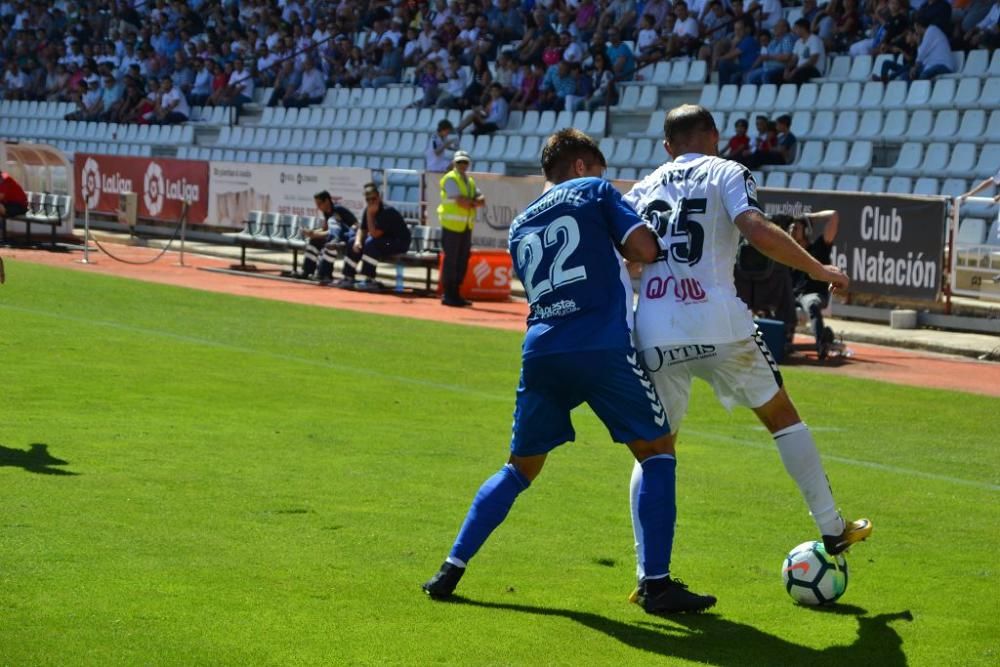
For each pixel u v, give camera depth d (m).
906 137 30.94
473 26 42.84
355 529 8.70
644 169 35.06
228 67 50.69
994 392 17.56
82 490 9.41
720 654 6.52
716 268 7.41
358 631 6.56
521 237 7.39
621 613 7.16
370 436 12.30
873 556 8.72
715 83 36.34
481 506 7.29
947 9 31.94
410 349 19.30
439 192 31.94
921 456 12.65
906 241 24.47
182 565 7.59
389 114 43.41
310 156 44.66
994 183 23.77
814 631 7.00
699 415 14.60
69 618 6.50
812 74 33.91
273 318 22.56
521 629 6.75
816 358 20.78
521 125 38.88
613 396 7.11
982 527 9.65
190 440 11.62
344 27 47.94
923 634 6.99
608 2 39.72
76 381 14.70
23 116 57.62
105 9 59.62
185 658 6.01
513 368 17.69
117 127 51.91
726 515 9.73
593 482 10.69
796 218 21.06
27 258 33.22
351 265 29.36
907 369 19.81
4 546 7.77
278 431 12.32
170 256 35.97
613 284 7.20
